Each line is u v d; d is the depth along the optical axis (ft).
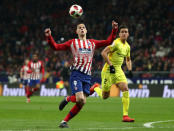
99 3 310.04
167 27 275.18
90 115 98.32
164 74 207.10
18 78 235.40
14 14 335.67
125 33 84.12
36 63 164.45
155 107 127.65
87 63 67.92
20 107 126.21
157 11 292.81
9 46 296.92
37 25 315.17
